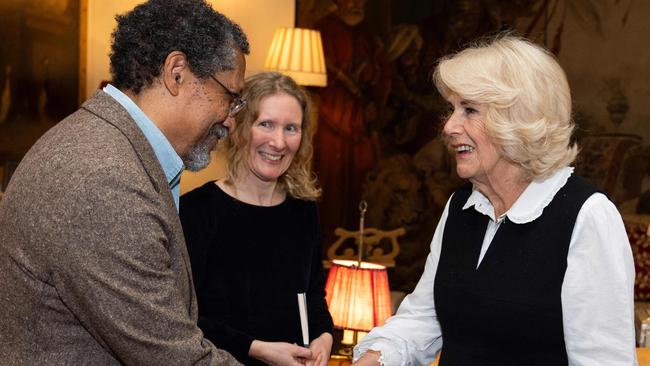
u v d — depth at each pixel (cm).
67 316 132
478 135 166
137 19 145
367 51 709
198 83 146
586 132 708
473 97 162
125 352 130
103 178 128
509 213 167
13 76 526
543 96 160
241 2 647
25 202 131
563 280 161
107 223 127
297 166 237
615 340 155
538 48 166
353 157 712
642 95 699
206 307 217
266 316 221
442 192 711
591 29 702
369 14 705
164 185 143
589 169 709
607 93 704
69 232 126
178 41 143
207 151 158
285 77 231
